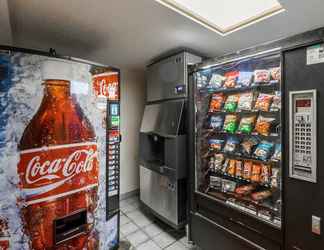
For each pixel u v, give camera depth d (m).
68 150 1.48
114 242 1.86
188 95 1.96
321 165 1.09
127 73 3.31
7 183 1.25
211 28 1.77
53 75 1.40
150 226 2.48
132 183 3.45
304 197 1.16
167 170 2.31
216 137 2.08
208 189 2.01
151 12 1.50
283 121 1.23
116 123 1.81
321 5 1.39
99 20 1.62
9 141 1.25
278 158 1.49
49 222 1.39
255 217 1.45
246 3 1.41
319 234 1.10
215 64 1.68
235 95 1.86
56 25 1.71
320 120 1.08
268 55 1.32
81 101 1.55
